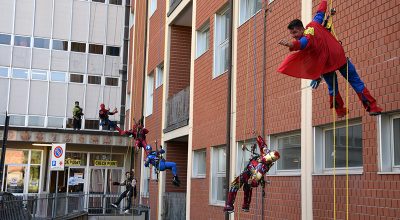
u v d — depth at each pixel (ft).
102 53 103.30
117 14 105.29
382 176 23.21
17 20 99.25
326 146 28.96
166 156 63.46
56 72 100.12
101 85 102.22
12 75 97.45
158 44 71.41
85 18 103.30
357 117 25.36
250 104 38.17
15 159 92.99
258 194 35.37
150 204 69.36
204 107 49.26
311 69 20.25
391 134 23.71
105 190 95.45
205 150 50.29
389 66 23.26
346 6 26.91
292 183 31.14
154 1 78.18
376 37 24.35
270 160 27.25
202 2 52.26
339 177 26.50
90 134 89.30
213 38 47.96
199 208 48.67
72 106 99.96
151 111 76.59
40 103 98.17
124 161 96.73
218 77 45.93
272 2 35.83
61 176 94.63
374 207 23.61
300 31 20.08
